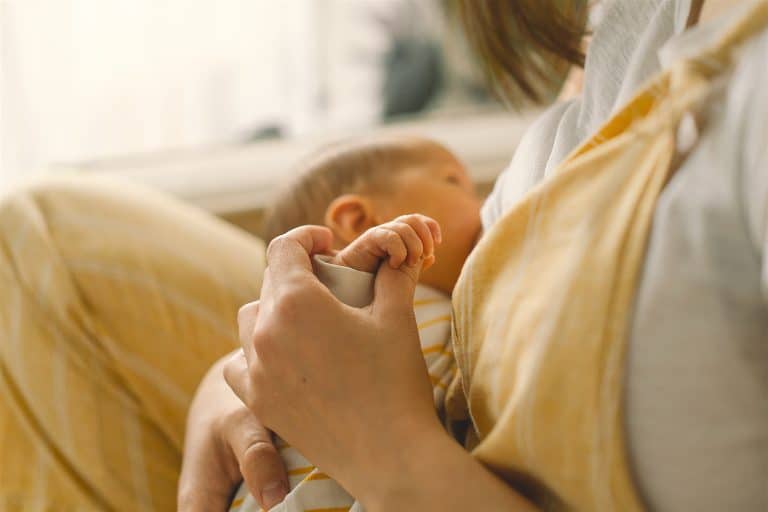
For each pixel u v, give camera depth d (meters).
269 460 0.58
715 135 0.40
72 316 0.92
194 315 0.95
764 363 0.39
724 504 0.40
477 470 0.45
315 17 1.75
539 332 0.42
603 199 0.42
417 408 0.47
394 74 1.82
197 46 1.69
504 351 0.45
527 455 0.43
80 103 1.65
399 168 0.84
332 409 0.47
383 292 0.51
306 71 1.77
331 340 0.48
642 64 0.52
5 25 1.58
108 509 0.89
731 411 0.39
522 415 0.42
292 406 0.48
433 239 0.56
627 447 0.41
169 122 1.70
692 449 0.39
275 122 1.77
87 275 0.93
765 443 0.39
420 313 0.66
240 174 1.55
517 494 0.44
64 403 0.90
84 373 0.91
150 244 0.99
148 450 0.91
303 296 0.48
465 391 0.51
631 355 0.40
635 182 0.42
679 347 0.39
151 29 1.66
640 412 0.40
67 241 0.95
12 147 1.63
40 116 1.64
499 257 0.48
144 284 0.95
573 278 0.41
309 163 0.93
